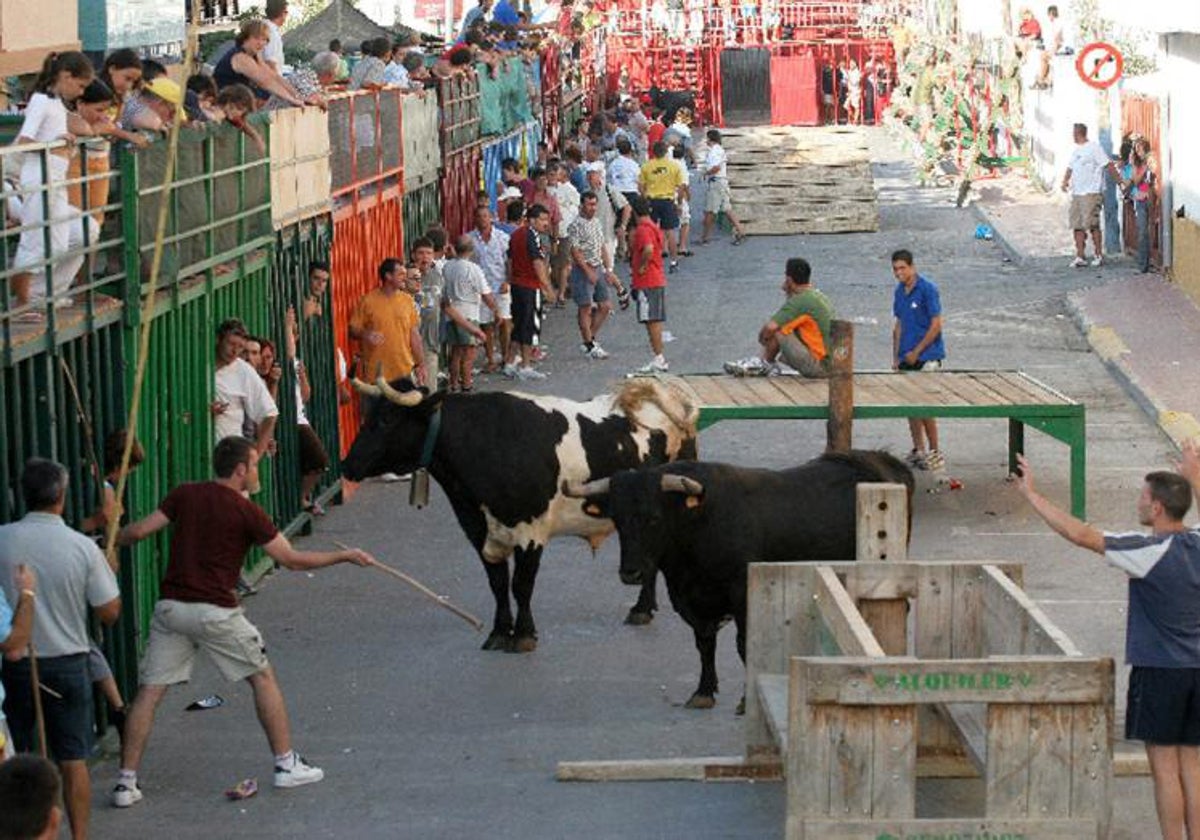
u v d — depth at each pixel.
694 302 34.53
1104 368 27.42
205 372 15.96
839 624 10.48
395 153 25.03
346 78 28.45
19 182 12.46
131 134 13.73
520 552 15.23
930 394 19.75
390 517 20.17
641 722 13.55
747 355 29.39
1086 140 35.81
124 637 13.77
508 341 27.94
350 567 18.17
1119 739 12.70
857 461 13.64
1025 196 47.16
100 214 13.67
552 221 33.28
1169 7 29.61
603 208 33.44
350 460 15.01
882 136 62.47
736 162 45.41
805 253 40.34
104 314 13.45
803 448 22.97
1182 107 32.44
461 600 16.98
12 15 17.33
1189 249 31.64
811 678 9.23
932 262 38.31
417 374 21.47
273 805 11.94
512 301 27.61
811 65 65.69
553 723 13.56
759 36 66.81
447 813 11.71
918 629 11.50
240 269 17.09
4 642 9.88
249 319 17.61
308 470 19.33
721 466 13.22
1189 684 10.24
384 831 11.44
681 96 60.03
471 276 24.94
